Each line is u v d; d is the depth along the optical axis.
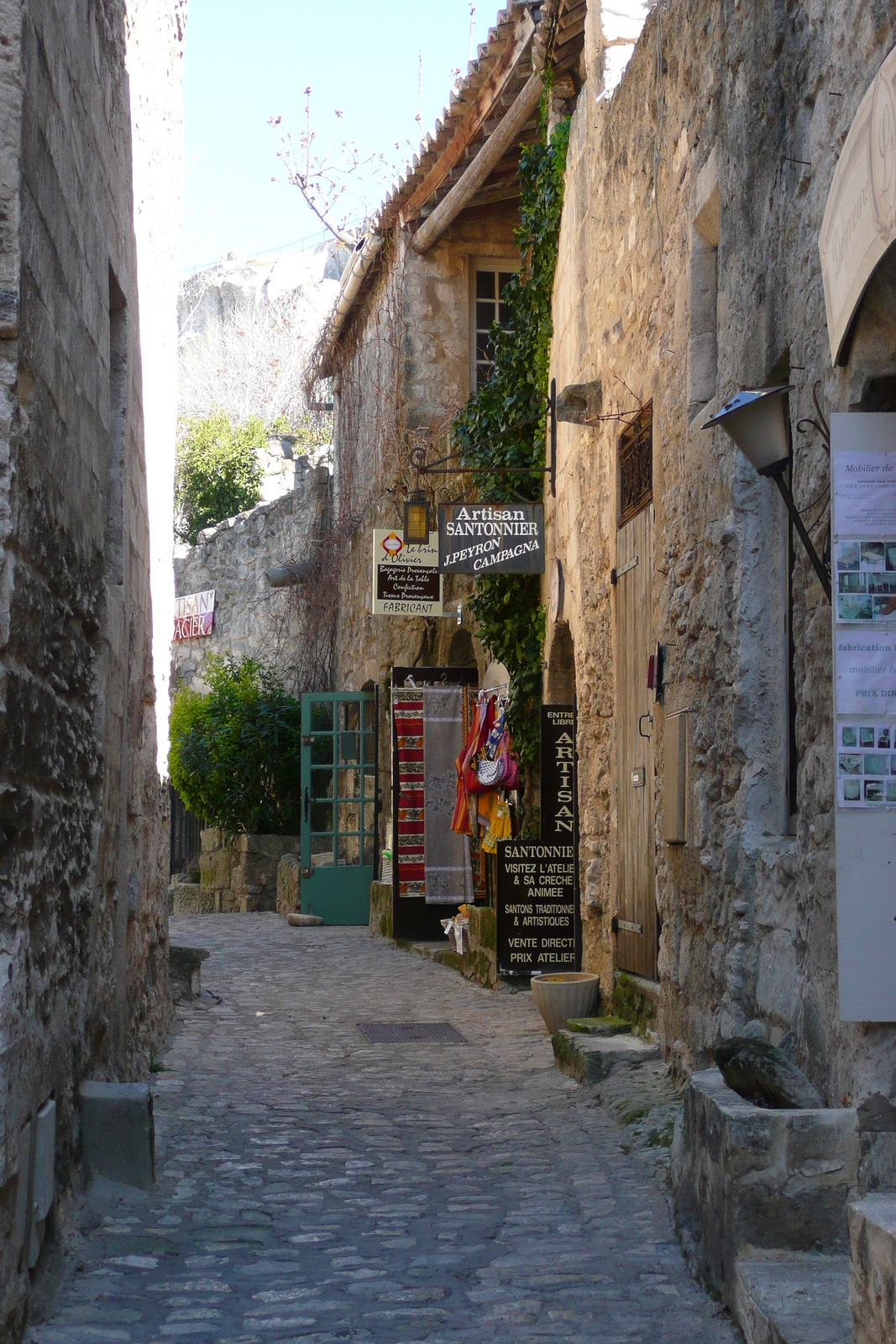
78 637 4.42
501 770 10.95
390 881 14.33
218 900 19.30
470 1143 5.60
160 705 8.00
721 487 5.48
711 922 5.55
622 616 7.73
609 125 8.09
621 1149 5.45
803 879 4.36
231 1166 5.18
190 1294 3.82
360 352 17.34
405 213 15.20
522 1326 3.58
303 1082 6.88
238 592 21.75
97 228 4.73
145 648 7.08
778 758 5.12
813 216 4.37
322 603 18.75
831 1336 3.05
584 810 8.89
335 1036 8.35
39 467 3.57
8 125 3.21
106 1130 4.71
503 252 15.48
